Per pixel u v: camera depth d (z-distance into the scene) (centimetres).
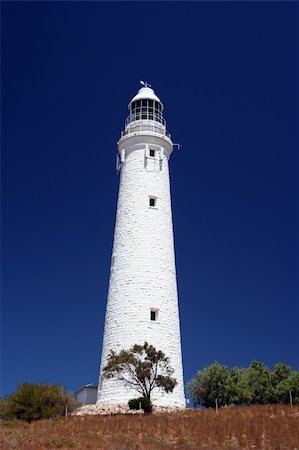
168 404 4003
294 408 3550
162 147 4888
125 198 4700
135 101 5181
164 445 2583
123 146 4947
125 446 2497
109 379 4128
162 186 4753
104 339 4369
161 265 4447
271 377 5538
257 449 2509
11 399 3728
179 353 4312
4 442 2653
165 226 4622
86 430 3034
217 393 5362
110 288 4491
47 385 3884
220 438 2736
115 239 4656
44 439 2739
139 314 4238
